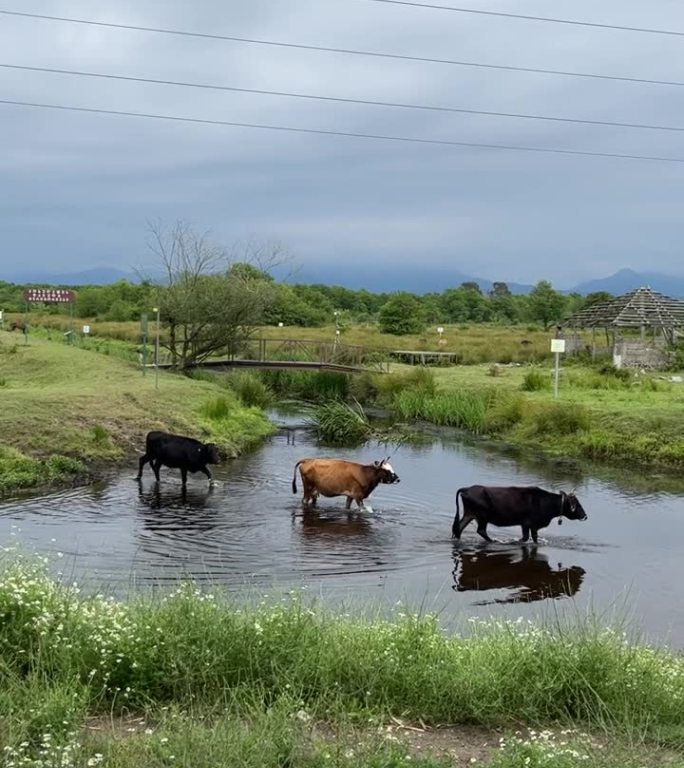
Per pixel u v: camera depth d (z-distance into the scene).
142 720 6.58
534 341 59.34
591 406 29.83
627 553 16.00
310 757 5.77
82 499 18.72
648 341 51.69
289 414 34.59
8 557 11.93
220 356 44.84
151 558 14.57
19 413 23.56
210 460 20.27
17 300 90.44
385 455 26.05
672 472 23.95
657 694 7.32
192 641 7.45
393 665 7.36
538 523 16.53
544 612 12.62
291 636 7.66
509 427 30.09
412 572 14.48
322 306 88.75
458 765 6.09
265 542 15.88
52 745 5.75
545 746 6.05
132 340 53.88
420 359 48.34
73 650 7.23
